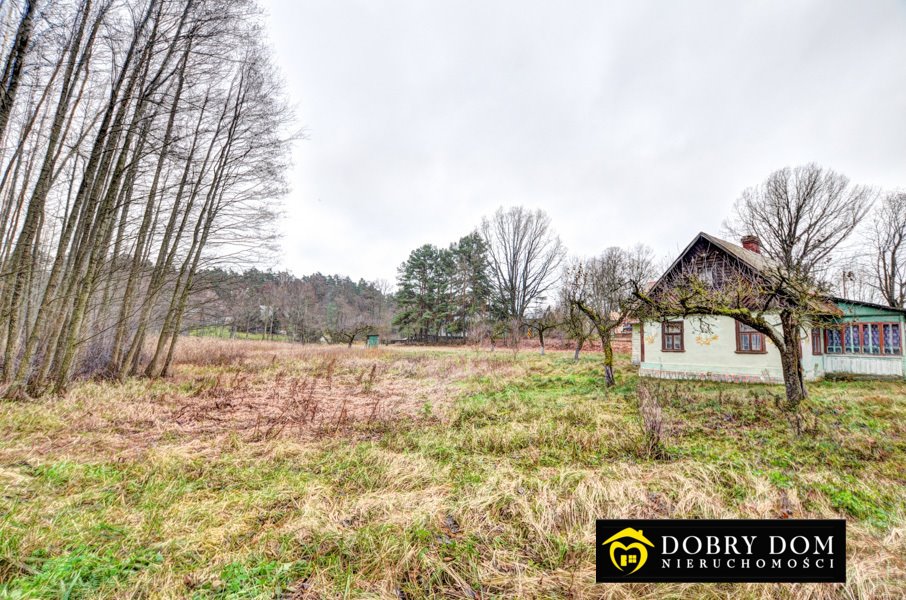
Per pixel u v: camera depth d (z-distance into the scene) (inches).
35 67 283.9
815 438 245.3
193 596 101.2
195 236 521.3
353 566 118.7
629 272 903.1
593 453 227.3
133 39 351.3
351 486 178.4
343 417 308.0
